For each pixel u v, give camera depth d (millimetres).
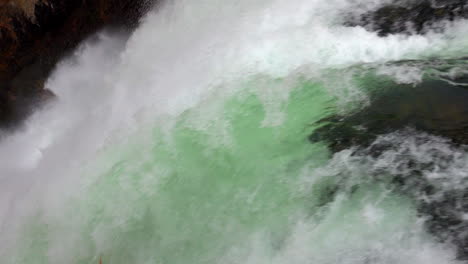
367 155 7730
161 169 8555
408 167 7328
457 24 10148
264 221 7281
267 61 9953
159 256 7504
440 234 6352
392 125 8164
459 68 9172
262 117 8883
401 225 6582
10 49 18594
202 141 8758
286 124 8656
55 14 17859
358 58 9891
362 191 7184
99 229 8227
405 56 9820
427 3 10820
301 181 7633
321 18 11195
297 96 9125
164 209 7988
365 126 8273
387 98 8758
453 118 8023
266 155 8219
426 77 9070
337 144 8078
